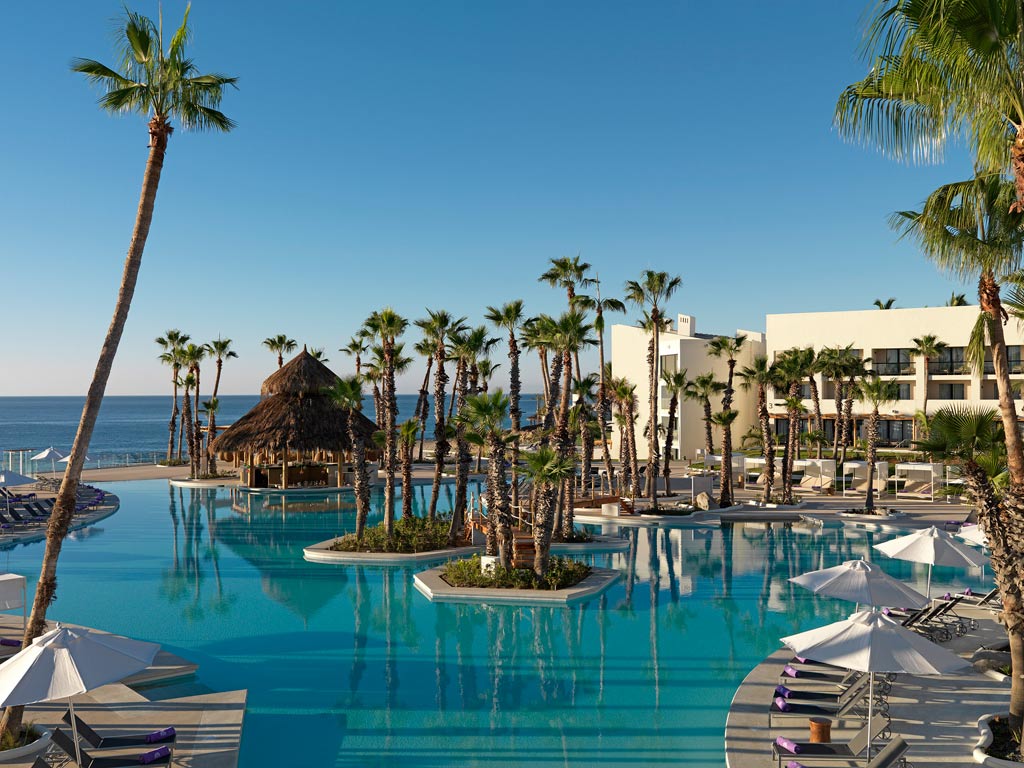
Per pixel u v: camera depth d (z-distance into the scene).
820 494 42.94
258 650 16.36
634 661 15.59
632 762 10.95
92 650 9.72
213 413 55.91
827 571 14.91
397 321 26.53
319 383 46.59
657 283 37.62
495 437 22.00
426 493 45.22
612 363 69.56
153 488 46.44
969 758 10.57
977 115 9.56
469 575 21.55
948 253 11.50
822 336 63.78
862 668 9.82
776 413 66.06
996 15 8.64
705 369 65.12
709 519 34.78
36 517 32.59
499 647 16.52
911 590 14.18
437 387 28.48
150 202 12.42
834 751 10.20
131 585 22.27
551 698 13.54
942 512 35.75
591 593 21.03
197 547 28.16
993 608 18.55
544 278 33.25
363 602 20.34
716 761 10.97
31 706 12.66
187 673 14.62
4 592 15.23
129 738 10.84
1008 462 11.40
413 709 13.07
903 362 61.06
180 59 12.52
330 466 48.12
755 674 14.06
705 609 19.58
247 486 45.44
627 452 43.88
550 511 21.34
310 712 12.95
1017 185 9.40
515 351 30.73
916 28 9.29
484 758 11.16
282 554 26.86
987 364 57.00
